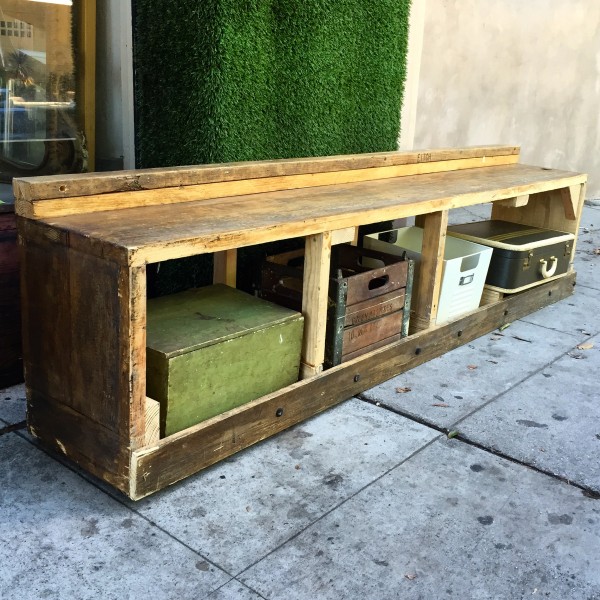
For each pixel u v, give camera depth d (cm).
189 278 335
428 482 233
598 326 393
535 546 203
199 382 228
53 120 328
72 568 186
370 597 180
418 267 329
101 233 203
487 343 360
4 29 301
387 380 309
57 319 216
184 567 188
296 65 351
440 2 631
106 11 336
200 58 306
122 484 210
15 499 213
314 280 261
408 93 488
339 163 333
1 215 268
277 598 178
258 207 265
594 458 254
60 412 226
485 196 335
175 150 331
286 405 256
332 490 226
